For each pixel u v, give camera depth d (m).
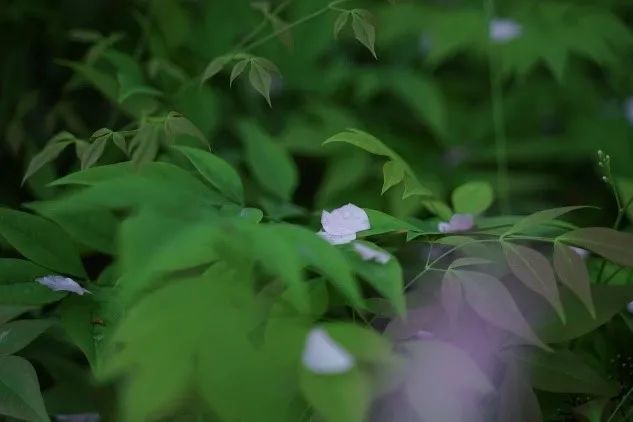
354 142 0.65
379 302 0.63
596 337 0.69
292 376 0.57
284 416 0.57
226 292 0.57
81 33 0.88
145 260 0.52
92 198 0.55
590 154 1.10
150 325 0.55
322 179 1.00
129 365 0.56
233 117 0.99
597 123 1.13
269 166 0.75
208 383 0.56
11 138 0.88
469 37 1.07
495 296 0.61
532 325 0.64
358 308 0.61
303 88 1.05
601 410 0.63
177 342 0.55
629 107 1.13
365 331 0.58
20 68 0.97
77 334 0.61
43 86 0.98
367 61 1.16
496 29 1.03
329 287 0.62
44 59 0.99
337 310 0.67
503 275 0.66
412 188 0.66
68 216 0.66
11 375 0.60
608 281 0.71
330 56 1.14
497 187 1.01
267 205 0.74
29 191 0.91
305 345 0.57
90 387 0.66
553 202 1.04
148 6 1.00
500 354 0.63
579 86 1.18
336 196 0.91
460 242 0.64
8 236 0.64
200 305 0.56
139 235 0.53
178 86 0.90
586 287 0.61
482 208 0.73
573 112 1.16
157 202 0.55
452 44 1.07
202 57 0.98
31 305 0.63
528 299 0.65
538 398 0.66
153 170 0.63
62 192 0.81
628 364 0.68
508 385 0.62
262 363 0.56
